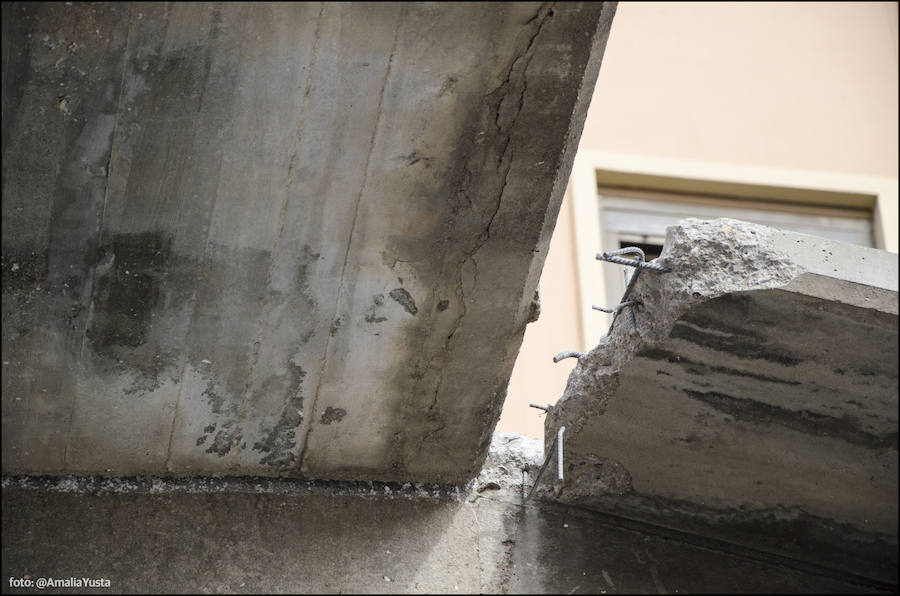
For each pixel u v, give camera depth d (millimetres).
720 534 8812
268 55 6746
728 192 16641
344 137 7094
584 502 8773
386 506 8594
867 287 7457
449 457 8672
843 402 8016
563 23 6816
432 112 7074
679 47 17594
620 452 8508
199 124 6922
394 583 8031
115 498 8133
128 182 7043
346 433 8406
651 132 16859
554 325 15117
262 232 7375
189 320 7625
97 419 7891
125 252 7293
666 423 8281
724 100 17188
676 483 8609
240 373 7930
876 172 16922
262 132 7000
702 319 7582
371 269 7664
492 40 6828
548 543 8570
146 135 6902
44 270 7273
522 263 7750
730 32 17781
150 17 6527
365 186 7301
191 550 7926
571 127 7254
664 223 16328
